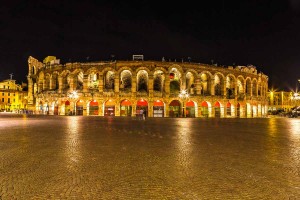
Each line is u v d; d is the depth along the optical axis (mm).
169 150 12102
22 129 22609
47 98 68812
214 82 66750
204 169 8477
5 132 19969
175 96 62688
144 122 35312
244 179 7352
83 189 6465
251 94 76000
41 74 74188
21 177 7492
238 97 71188
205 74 68000
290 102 120562
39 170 8297
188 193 6203
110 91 62406
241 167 8789
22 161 9609
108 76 66812
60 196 5992
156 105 62344
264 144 14320
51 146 13102
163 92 62375
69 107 65438
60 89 67000
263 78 82812
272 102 122312
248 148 12852
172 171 8211
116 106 62031
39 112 73500
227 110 69312
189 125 29812
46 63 77438
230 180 7246
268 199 5852
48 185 6770
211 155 10906
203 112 65375
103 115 62438
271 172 8141
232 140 15984
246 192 6281
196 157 10453
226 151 11922
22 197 5930
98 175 7727
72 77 65125
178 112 63438
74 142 14594
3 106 117125
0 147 12773
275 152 11758
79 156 10570
